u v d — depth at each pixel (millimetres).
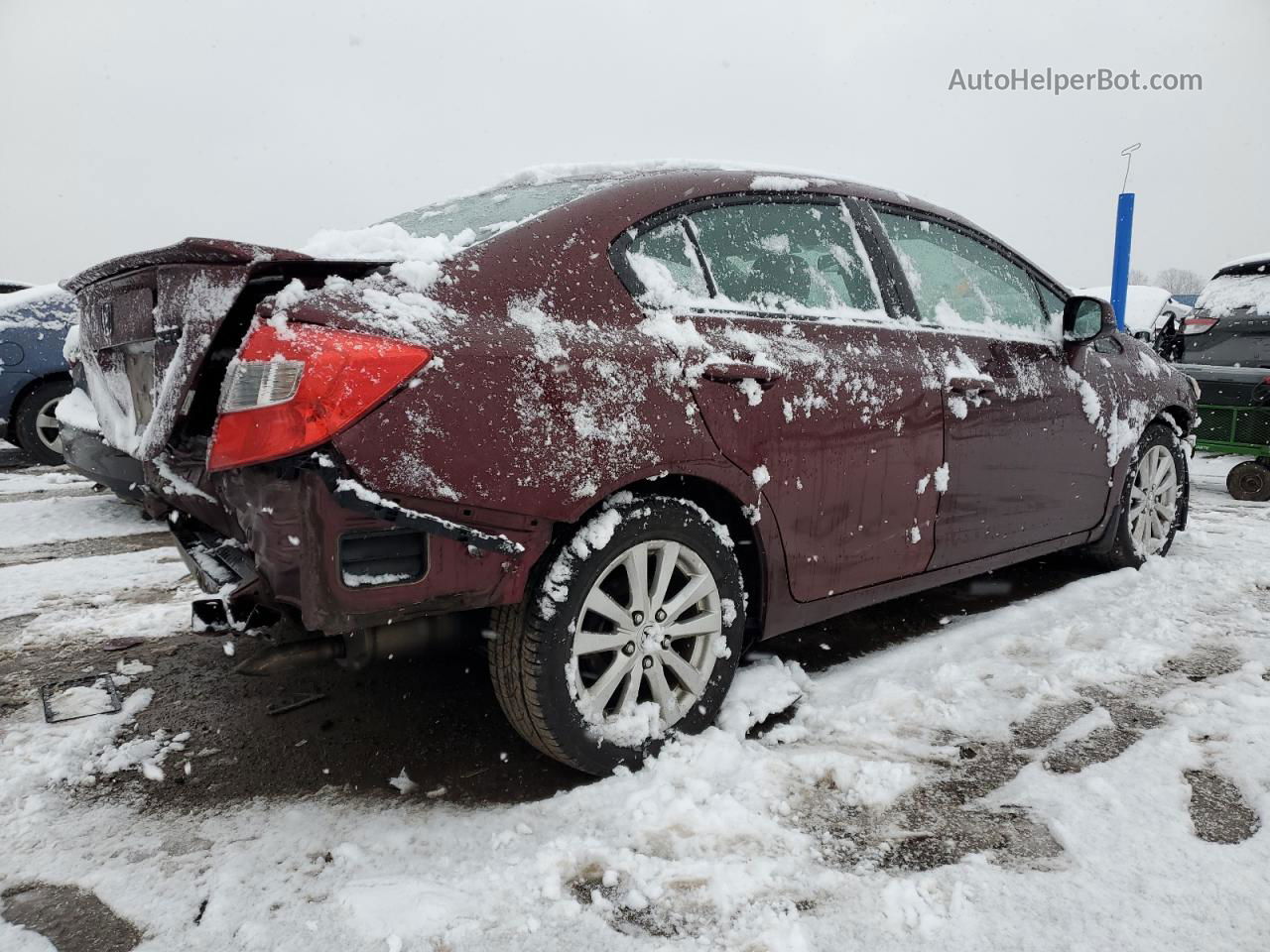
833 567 2652
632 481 2139
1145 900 1700
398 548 1852
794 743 2389
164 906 1734
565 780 2236
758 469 2387
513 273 2094
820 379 2535
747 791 2119
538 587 2055
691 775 2186
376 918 1667
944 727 2477
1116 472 3781
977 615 3488
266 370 1730
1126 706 2594
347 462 1736
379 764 2326
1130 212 9461
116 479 2955
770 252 2648
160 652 3139
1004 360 3191
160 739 2461
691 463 2240
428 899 1709
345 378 1732
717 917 1684
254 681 2867
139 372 2502
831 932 1635
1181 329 7945
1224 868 1794
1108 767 2221
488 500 1903
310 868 1857
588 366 2074
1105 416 3656
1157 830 1938
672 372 2217
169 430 2035
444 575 1900
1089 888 1743
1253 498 6355
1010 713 2551
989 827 1977
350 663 2029
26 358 6703
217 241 1820
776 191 2721
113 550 4629
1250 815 1993
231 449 1736
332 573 1773
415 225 2805
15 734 2482
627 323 2223
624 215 2340
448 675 2916
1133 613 3432
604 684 2168
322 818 2057
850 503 2646
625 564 2184
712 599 2361
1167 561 4105
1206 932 1610
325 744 2439
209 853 1917
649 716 2242
